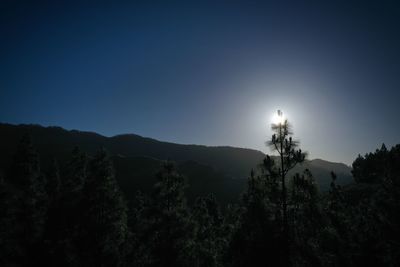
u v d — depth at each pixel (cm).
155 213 2105
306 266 1495
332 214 1853
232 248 1736
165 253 1933
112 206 2242
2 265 2297
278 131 1744
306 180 1691
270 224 1644
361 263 1491
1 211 2466
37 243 2592
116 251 2128
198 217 3072
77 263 2205
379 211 1673
